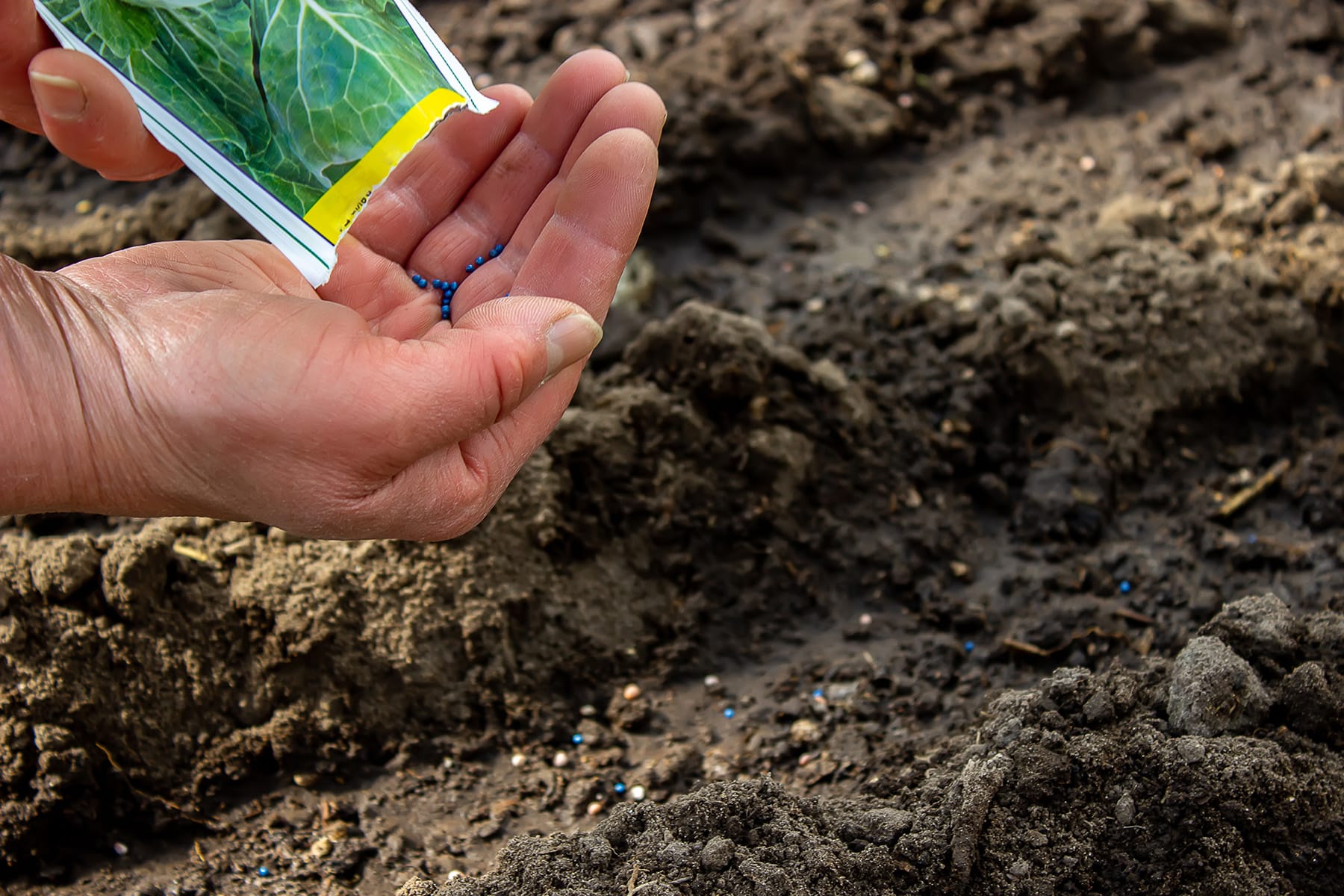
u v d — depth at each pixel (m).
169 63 1.45
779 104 2.95
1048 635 2.05
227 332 1.33
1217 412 2.43
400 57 1.46
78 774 1.81
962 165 3.00
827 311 2.58
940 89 3.14
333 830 1.85
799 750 1.94
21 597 1.85
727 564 2.19
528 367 1.43
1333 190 2.67
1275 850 1.61
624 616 2.11
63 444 1.34
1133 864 1.59
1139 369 2.38
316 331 1.35
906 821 1.64
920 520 2.26
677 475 2.20
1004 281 2.62
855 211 2.92
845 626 2.15
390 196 1.76
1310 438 2.41
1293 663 1.77
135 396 1.34
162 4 1.40
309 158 1.47
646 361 2.31
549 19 3.28
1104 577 2.17
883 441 2.33
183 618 1.93
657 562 2.18
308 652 1.92
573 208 1.63
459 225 1.80
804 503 2.26
